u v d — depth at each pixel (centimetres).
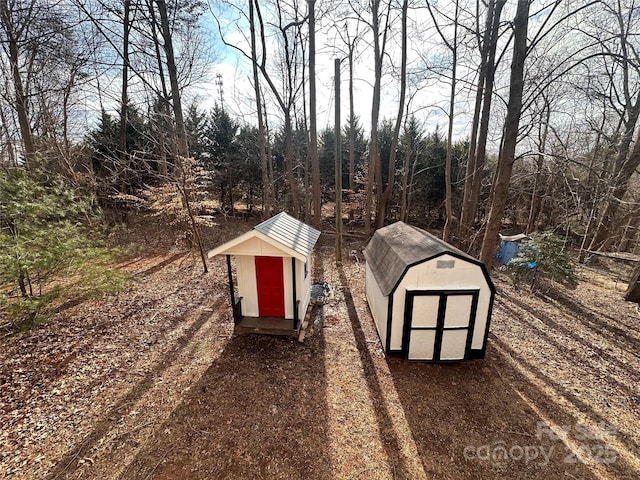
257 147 1956
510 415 438
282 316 668
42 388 477
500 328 674
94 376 509
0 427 402
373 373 527
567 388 491
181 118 1086
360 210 1975
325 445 388
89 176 1166
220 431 407
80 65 1181
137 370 527
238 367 541
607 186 704
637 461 366
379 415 437
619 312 759
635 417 432
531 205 1555
